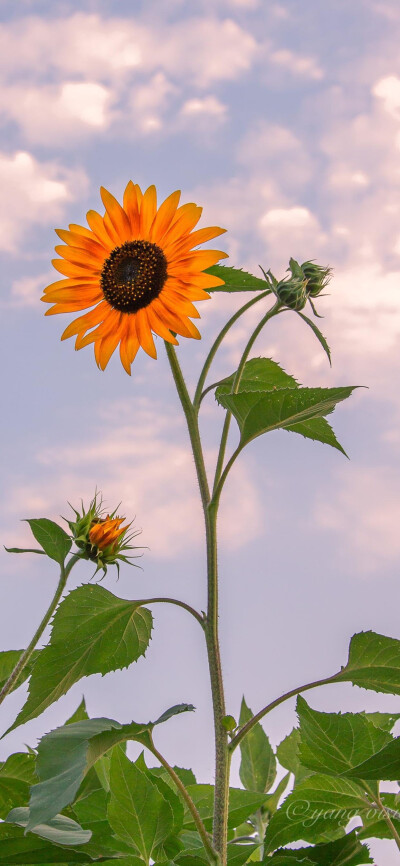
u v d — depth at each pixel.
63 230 1.05
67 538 1.03
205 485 0.98
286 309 1.02
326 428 1.08
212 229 1.03
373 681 0.94
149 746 0.89
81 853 0.87
